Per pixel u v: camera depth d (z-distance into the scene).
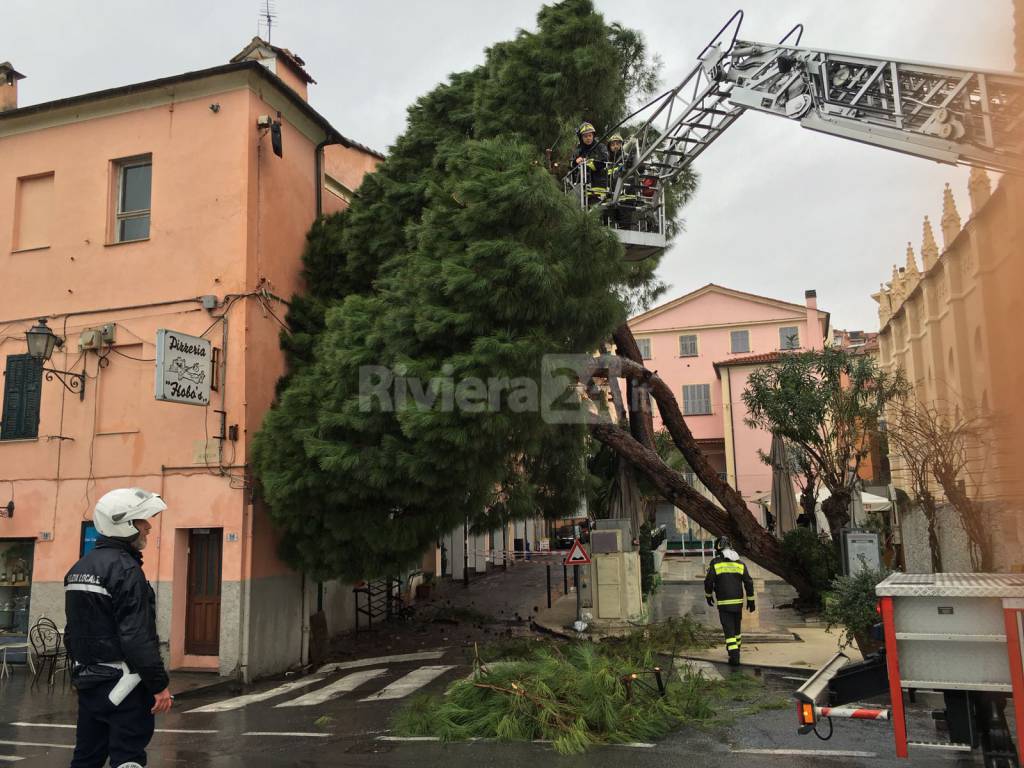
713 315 43.66
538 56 13.05
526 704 7.31
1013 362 7.00
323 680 11.33
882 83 9.50
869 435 15.48
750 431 38.72
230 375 12.37
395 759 6.54
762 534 15.77
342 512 11.21
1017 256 7.32
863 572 9.29
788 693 8.72
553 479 16.23
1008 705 5.29
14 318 13.86
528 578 26.12
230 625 11.71
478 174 9.84
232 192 12.86
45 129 14.17
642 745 6.72
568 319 10.11
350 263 13.28
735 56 11.71
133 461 12.69
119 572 4.12
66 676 11.70
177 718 8.84
